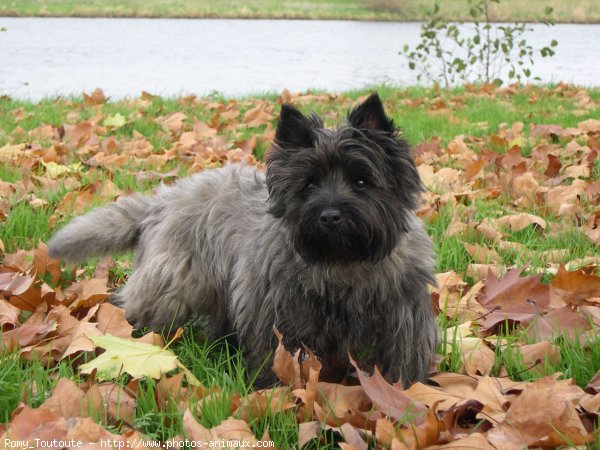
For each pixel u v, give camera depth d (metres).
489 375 1.67
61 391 1.53
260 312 1.68
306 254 1.64
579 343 1.70
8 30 8.78
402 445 1.44
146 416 1.53
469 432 1.51
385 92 4.71
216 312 1.82
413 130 3.41
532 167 2.67
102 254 1.88
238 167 1.88
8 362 1.64
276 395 1.58
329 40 8.59
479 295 1.89
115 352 1.63
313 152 1.64
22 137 3.07
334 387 1.58
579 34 9.02
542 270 1.99
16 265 1.99
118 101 4.21
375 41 8.47
